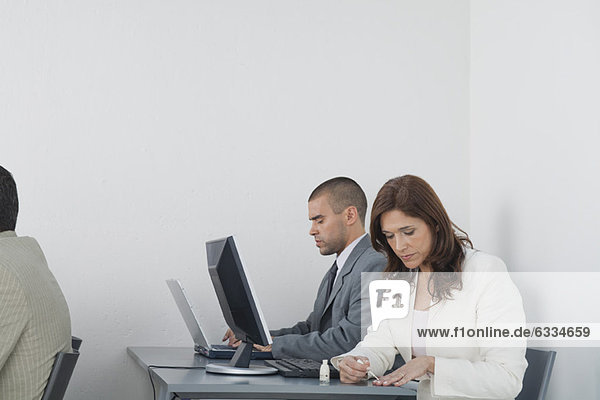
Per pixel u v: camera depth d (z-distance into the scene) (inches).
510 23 141.9
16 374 79.1
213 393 86.4
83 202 144.8
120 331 144.6
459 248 96.3
